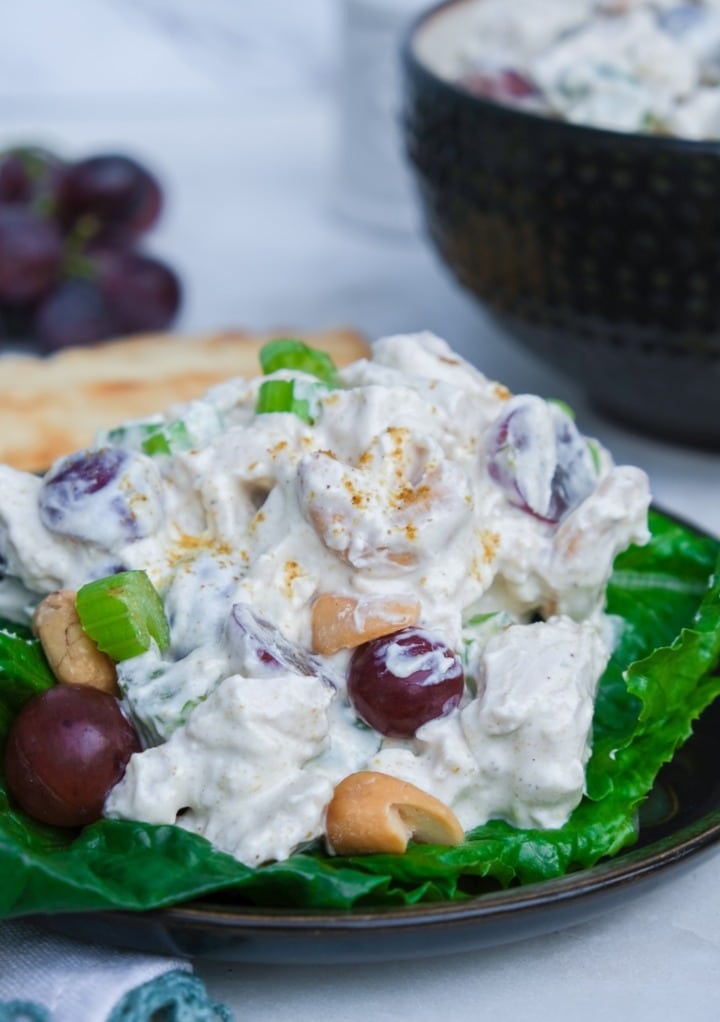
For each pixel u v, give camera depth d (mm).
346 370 504
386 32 807
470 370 503
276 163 953
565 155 581
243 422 495
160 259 740
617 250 586
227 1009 436
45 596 487
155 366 644
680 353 600
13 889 421
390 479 471
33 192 729
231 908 425
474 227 614
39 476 516
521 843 450
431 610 468
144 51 1159
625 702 490
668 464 650
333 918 423
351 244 849
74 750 447
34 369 641
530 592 485
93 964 436
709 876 486
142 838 439
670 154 568
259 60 1172
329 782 445
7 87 1124
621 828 458
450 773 456
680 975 459
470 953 461
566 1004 451
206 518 483
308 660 463
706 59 644
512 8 688
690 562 516
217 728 444
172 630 469
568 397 686
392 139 837
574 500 493
